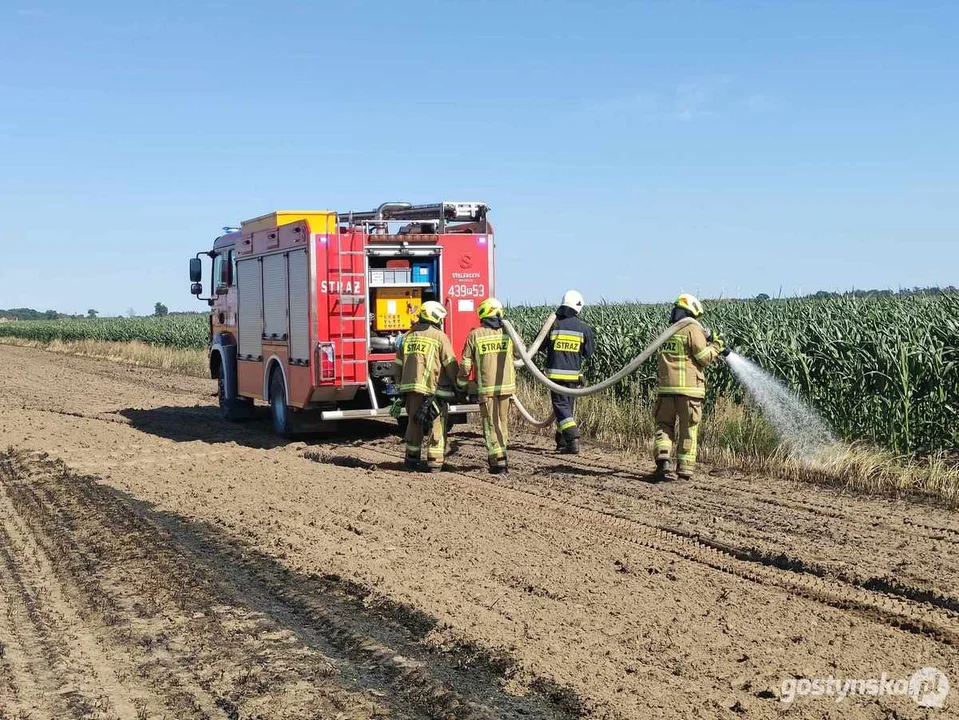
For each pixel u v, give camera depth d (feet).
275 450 42.16
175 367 107.14
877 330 40.37
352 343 41.14
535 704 15.16
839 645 17.24
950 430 34.99
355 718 14.99
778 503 28.99
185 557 24.71
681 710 14.60
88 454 42.14
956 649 17.03
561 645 17.29
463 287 43.27
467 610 19.29
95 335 172.24
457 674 16.43
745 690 15.33
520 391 52.49
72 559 25.39
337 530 26.53
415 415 35.99
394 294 42.75
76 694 16.34
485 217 44.29
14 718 15.47
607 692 15.29
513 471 35.32
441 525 26.71
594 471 35.04
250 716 15.20
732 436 37.68
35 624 20.22
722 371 44.19
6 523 30.32
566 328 39.04
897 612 18.94
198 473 36.35
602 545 24.23
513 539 24.99
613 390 50.24
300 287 42.11
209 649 18.28
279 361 45.37
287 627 19.30
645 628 18.13
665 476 32.89
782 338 43.68
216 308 56.03
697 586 20.76
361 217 44.65
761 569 22.09
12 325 234.38
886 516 27.12
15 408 63.72
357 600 20.54
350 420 53.06
